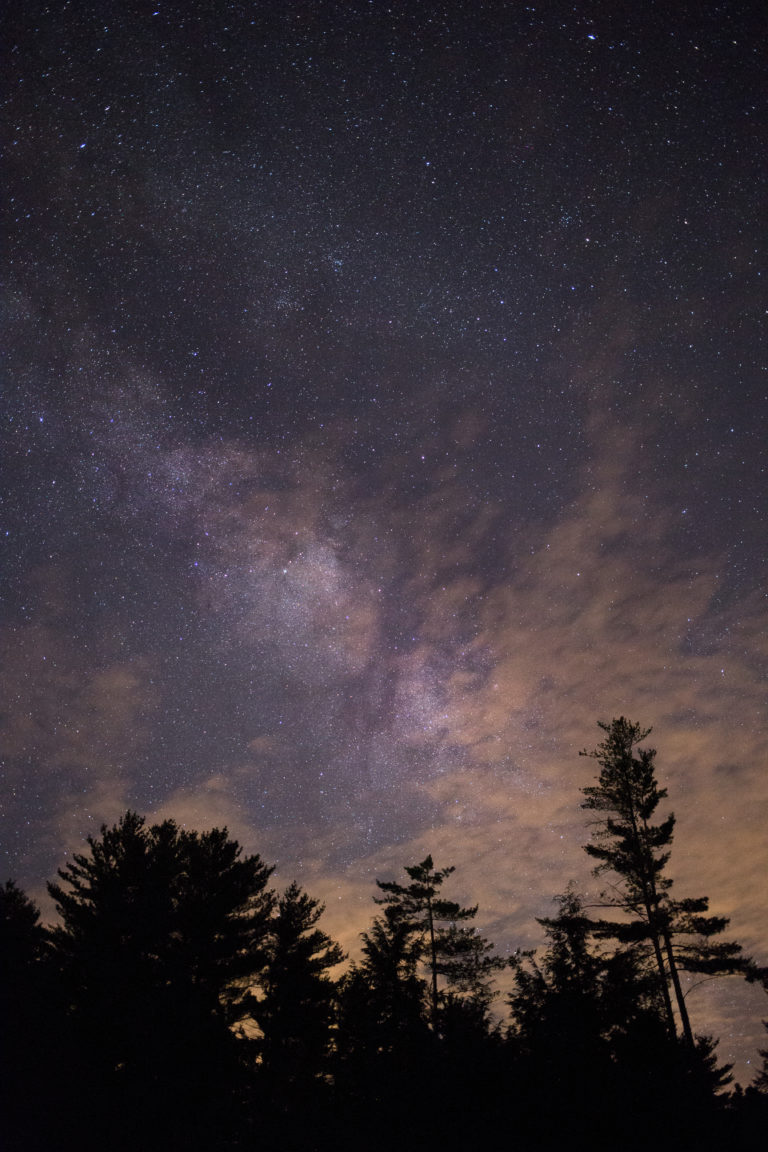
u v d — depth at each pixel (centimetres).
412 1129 1357
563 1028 1457
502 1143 1292
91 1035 2084
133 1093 1872
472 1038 1472
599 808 2909
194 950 2328
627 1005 1500
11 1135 1867
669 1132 1263
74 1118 1877
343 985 2394
